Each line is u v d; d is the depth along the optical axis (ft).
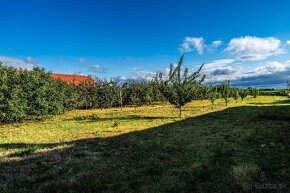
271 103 121.39
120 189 19.74
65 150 33.17
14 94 65.05
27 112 71.87
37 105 74.79
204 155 28.66
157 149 32.37
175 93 70.23
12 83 68.80
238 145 33.14
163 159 27.73
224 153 29.27
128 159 27.96
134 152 31.14
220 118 65.10
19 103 66.74
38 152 32.45
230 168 23.48
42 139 42.86
